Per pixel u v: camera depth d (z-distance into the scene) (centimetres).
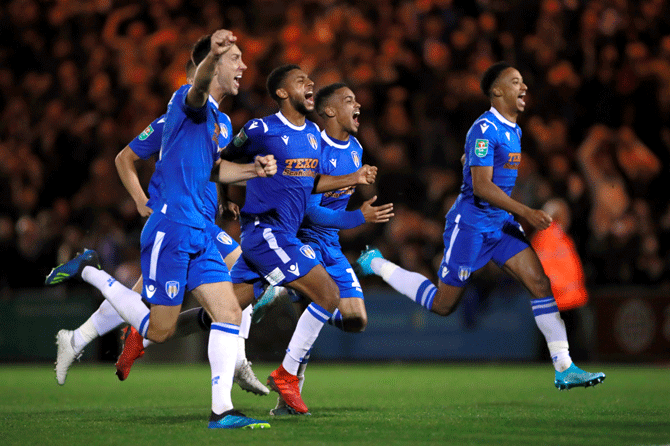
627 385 2748
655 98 5191
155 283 1572
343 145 2081
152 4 5959
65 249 4675
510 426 1525
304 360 1883
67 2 6000
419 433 1417
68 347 2064
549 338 2014
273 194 1823
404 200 4866
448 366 3856
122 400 2288
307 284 1800
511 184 2084
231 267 2080
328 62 5400
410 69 5350
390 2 5528
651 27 5328
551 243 4091
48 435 1422
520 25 5394
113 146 5478
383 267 2273
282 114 1834
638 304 3881
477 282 3959
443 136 5041
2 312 4334
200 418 1738
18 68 6034
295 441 1311
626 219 4484
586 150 4806
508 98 2019
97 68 5766
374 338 4075
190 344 4256
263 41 5503
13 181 5466
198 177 1573
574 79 5159
